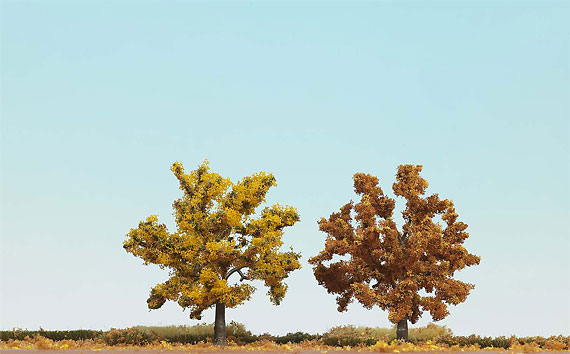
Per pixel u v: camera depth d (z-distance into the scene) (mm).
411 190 26984
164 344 18297
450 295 25453
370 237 25922
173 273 26438
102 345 19938
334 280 27578
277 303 26859
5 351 15148
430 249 26000
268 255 26094
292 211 27203
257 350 17391
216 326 26719
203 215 26562
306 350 16828
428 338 27094
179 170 26984
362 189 27547
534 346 18656
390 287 27000
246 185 26984
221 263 26703
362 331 28172
